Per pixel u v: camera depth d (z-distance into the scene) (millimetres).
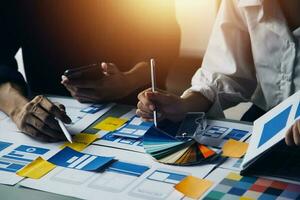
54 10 1885
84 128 1453
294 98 1287
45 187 1178
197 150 1275
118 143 1362
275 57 1619
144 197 1114
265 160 1200
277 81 1653
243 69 1678
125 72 1822
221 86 1650
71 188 1168
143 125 1455
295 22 1582
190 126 1394
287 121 1190
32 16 1888
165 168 1229
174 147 1292
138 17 1940
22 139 1421
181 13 3434
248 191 1112
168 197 1109
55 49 1932
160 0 1944
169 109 1459
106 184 1174
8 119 1553
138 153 1306
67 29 1908
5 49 1847
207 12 3361
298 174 1160
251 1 1564
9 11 1854
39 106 1444
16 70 1766
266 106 1741
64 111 1452
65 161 1284
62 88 1941
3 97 1602
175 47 2006
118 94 1696
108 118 1509
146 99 1444
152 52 1972
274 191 1106
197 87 1627
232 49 1664
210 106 1617
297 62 1596
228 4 1652
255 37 1621
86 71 1619
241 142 1325
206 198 1095
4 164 1285
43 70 1961
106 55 1951
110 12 1905
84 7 1883
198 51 3422
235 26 1657
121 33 1941
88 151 1329
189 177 1179
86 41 1924
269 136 1201
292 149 1236
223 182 1152
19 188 1182
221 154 1275
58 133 1397
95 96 1610
